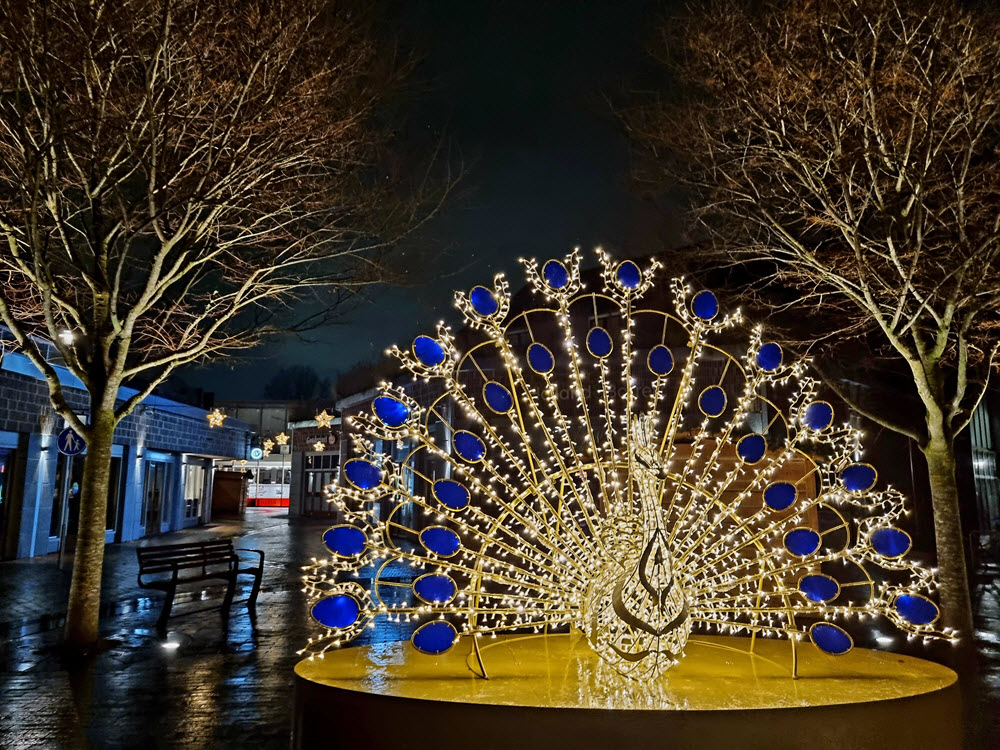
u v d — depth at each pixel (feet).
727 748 11.71
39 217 29.19
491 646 17.94
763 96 29.60
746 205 33.58
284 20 27.94
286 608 36.76
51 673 23.88
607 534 14.32
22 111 25.66
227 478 124.36
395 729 12.50
